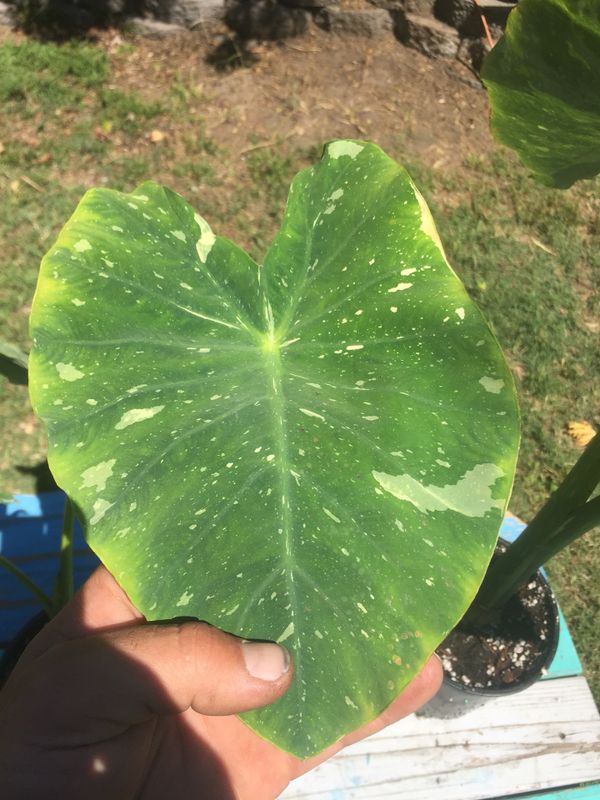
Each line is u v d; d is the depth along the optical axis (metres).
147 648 0.22
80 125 0.74
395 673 0.22
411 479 0.23
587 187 0.76
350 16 0.84
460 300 0.25
